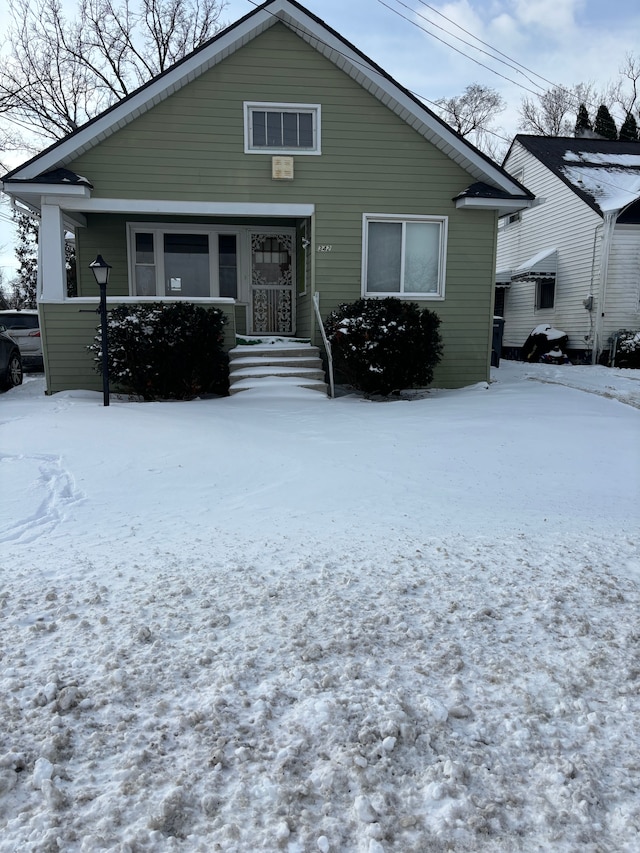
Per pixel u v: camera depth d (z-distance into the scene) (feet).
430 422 25.21
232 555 11.79
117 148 34.76
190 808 5.73
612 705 7.32
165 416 24.88
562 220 63.36
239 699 7.23
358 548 12.21
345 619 9.14
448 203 37.70
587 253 59.11
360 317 33.24
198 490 16.49
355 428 24.09
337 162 36.52
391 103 36.27
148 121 34.88
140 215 40.65
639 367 54.75
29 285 110.42
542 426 24.43
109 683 7.48
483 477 18.04
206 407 27.96
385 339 32.73
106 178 34.81
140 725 6.81
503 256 77.82
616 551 12.30
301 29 34.88
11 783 5.95
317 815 5.68
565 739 6.73
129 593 9.98
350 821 5.61
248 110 35.55
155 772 6.14
